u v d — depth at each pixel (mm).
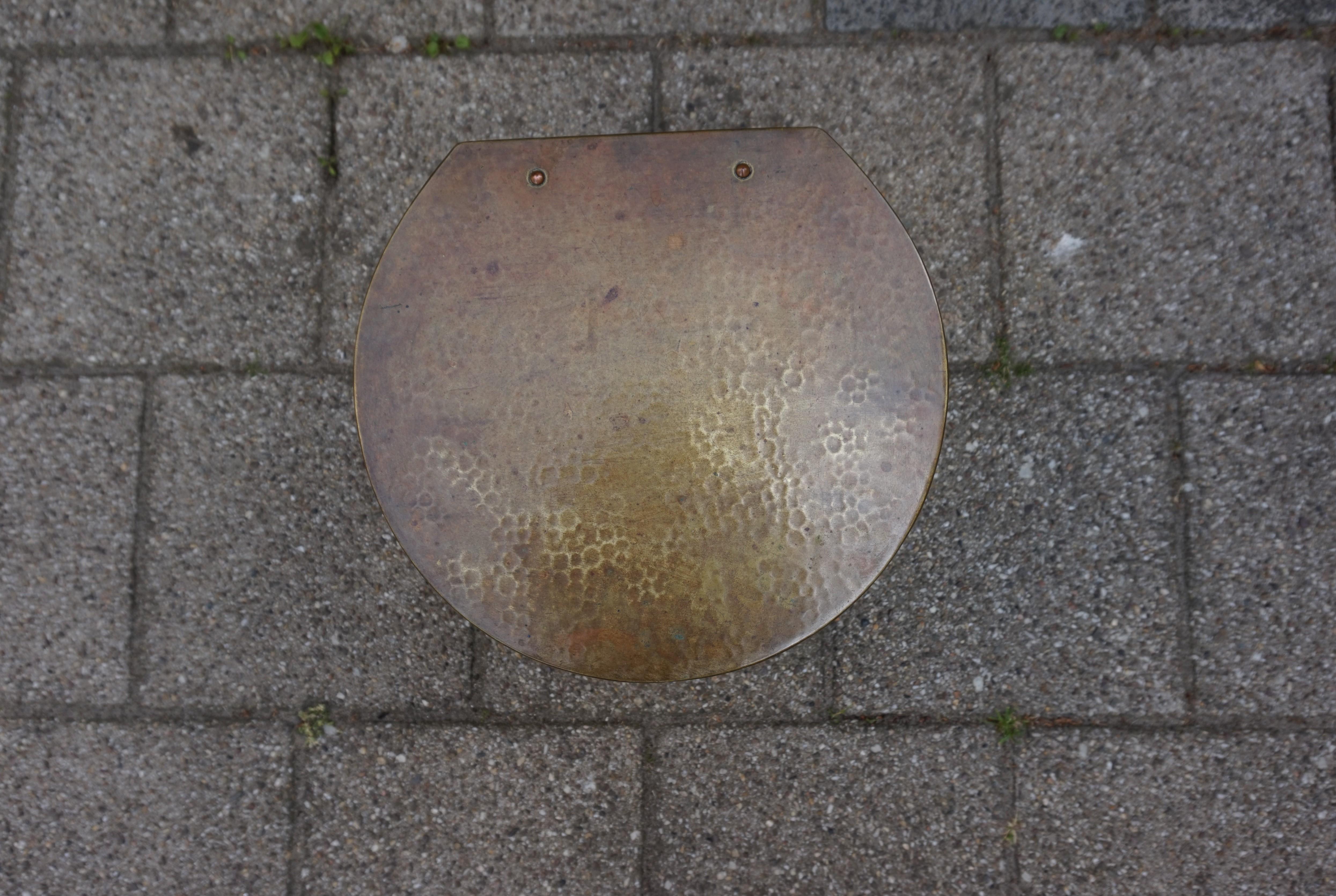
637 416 982
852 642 1123
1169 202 1124
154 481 1134
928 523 1123
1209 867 1107
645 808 1120
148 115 1139
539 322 988
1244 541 1115
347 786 1127
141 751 1130
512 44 1139
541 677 1127
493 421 985
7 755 1130
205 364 1137
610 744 1123
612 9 1137
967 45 1130
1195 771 1111
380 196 1137
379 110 1138
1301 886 1103
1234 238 1121
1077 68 1127
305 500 1133
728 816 1119
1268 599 1113
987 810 1114
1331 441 1114
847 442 977
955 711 1119
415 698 1128
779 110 1133
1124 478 1119
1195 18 1124
